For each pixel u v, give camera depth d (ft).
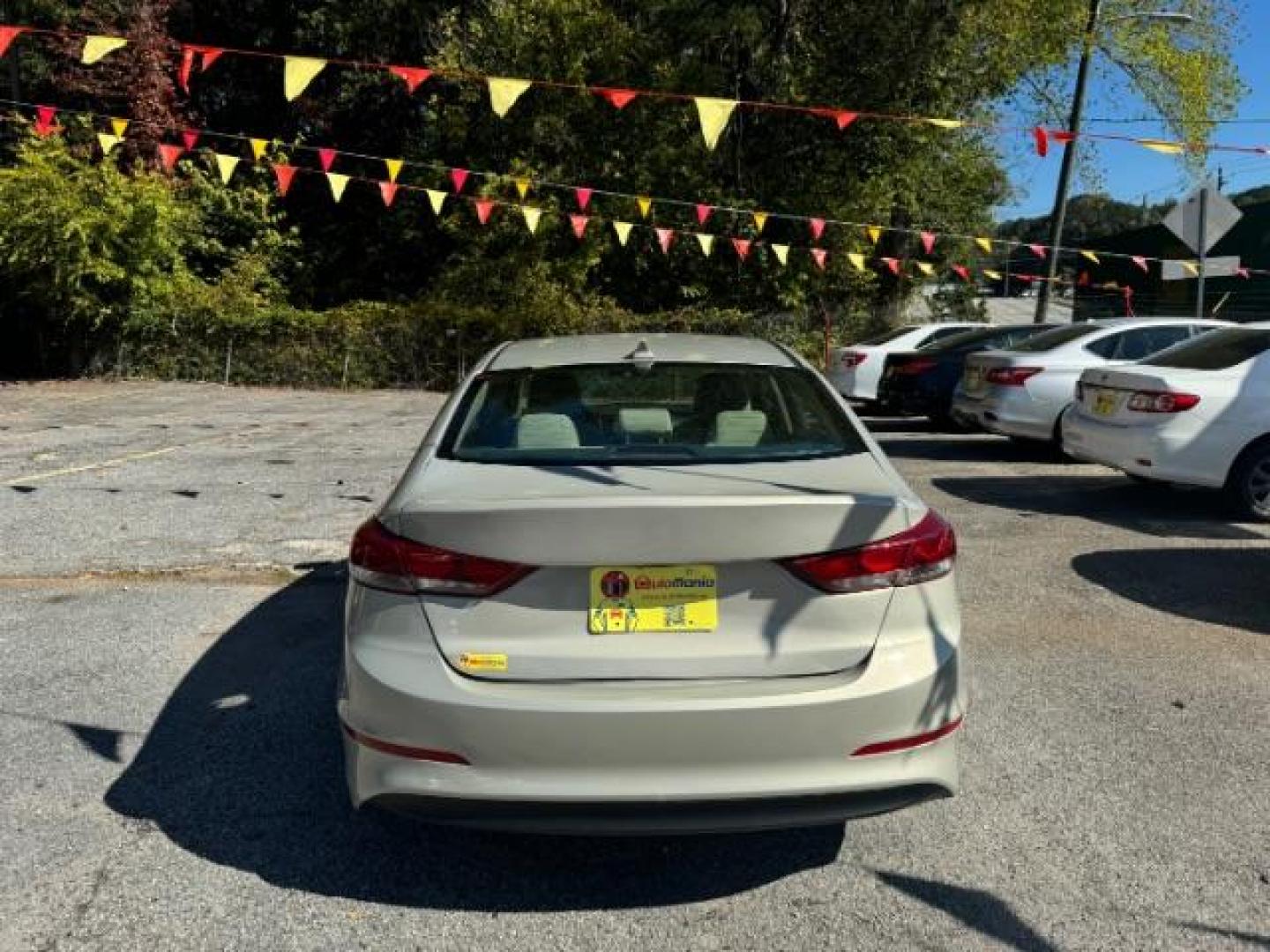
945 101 67.56
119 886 9.36
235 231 74.23
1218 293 82.43
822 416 11.34
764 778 8.25
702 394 11.82
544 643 8.39
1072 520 24.36
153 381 63.21
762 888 9.42
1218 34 68.90
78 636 16.10
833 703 8.24
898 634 8.64
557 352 13.16
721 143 68.18
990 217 75.10
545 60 66.44
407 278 79.61
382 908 9.09
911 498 9.28
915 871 9.65
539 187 65.51
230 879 9.50
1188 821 10.44
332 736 12.54
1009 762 11.77
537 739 8.16
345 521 23.35
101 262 59.77
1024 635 16.19
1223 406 23.82
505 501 8.59
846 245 66.49
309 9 78.84
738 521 8.35
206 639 15.98
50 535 22.07
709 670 8.38
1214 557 20.80
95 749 12.17
